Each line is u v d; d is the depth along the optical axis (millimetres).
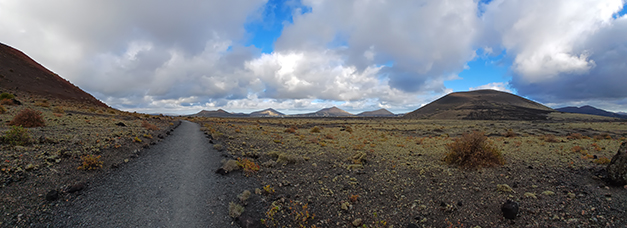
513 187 8031
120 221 5617
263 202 7031
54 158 8398
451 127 57688
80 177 7625
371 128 51656
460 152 11133
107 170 8656
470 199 7363
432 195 7836
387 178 9656
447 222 6223
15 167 7070
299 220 6258
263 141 19516
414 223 6246
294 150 15812
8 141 9250
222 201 6980
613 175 7266
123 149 11562
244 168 9938
